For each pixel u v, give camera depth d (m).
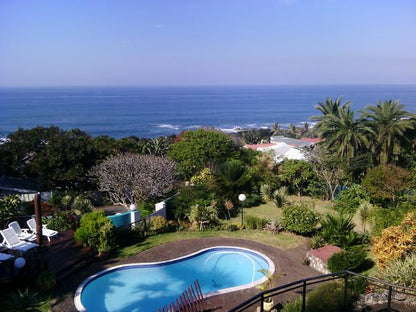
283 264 15.15
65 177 27.47
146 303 12.30
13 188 29.38
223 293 12.62
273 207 24.62
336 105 43.94
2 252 14.31
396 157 32.06
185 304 11.11
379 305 10.04
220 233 19.02
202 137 31.14
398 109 31.34
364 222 19.34
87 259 14.80
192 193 22.30
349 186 28.00
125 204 24.42
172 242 17.61
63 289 12.55
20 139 32.28
